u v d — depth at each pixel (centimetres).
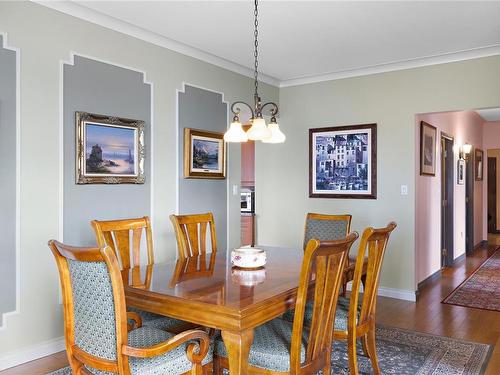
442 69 432
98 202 328
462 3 302
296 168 531
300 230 528
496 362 283
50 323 299
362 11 317
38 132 289
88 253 159
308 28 352
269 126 275
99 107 328
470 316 384
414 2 301
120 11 319
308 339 193
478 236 824
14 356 278
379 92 469
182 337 174
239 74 471
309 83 518
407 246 451
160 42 376
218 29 356
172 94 391
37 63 289
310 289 215
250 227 577
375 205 472
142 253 358
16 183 277
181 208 400
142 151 358
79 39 314
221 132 448
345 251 199
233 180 469
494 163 1052
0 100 269
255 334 208
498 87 402
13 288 278
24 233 282
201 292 195
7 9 273
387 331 344
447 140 616
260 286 206
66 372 269
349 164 489
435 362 283
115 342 161
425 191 500
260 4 304
